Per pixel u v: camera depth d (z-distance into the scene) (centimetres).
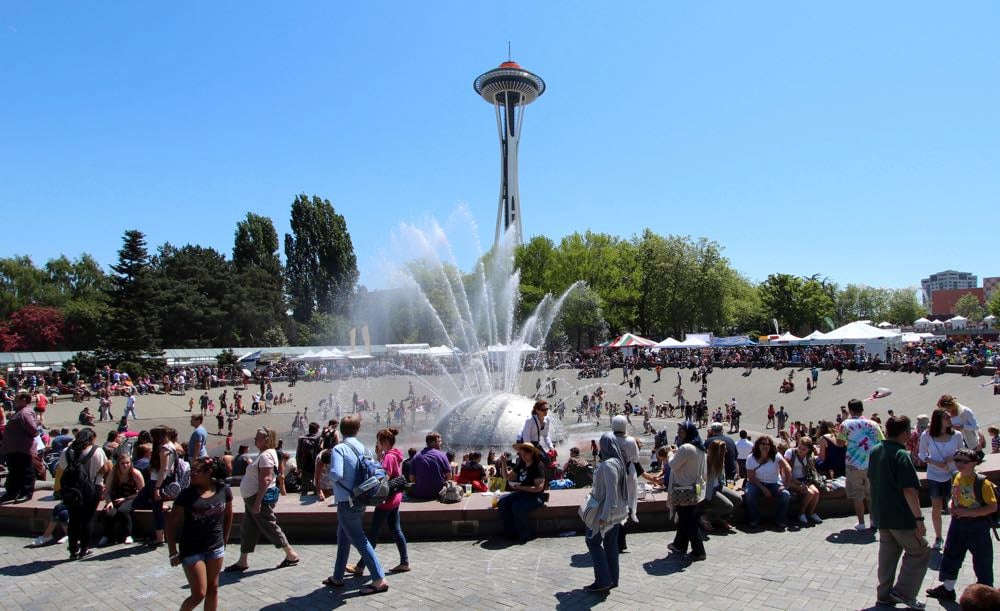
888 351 4375
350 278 8631
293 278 8569
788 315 9525
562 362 6412
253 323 7700
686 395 4700
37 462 1141
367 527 906
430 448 1008
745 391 4428
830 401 3691
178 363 6388
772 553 823
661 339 8706
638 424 3797
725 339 5991
